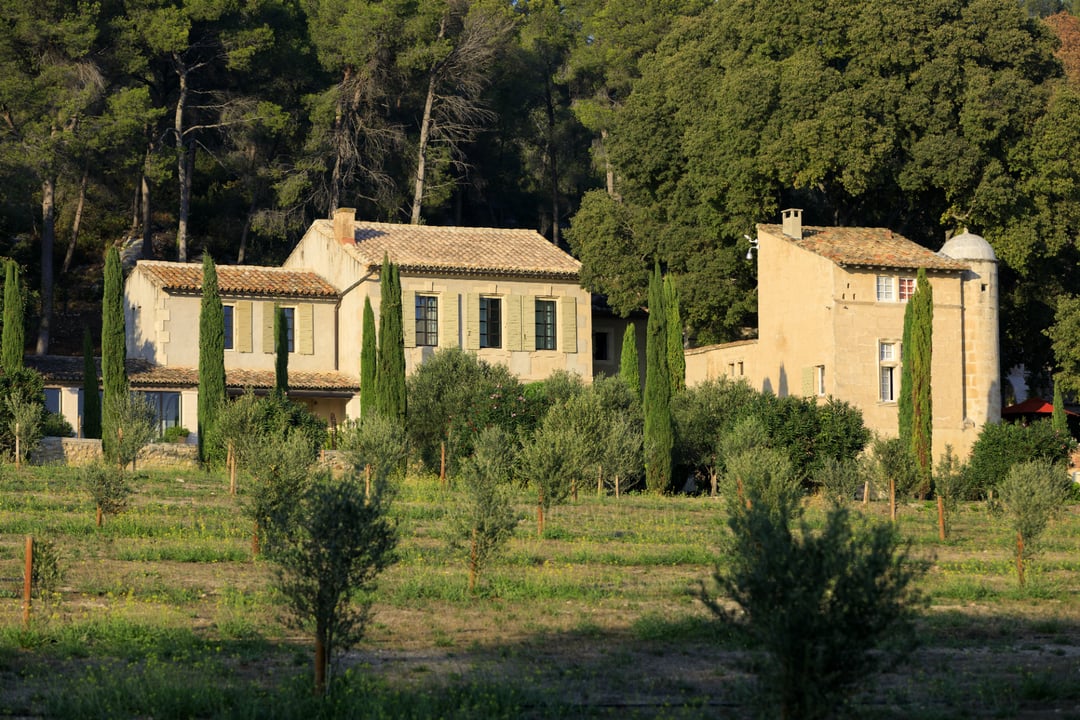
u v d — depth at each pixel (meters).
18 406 94.56
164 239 175.62
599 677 42.09
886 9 132.38
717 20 146.75
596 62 181.50
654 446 103.19
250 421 90.31
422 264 123.56
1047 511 66.75
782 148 128.88
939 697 39.94
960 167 129.50
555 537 74.12
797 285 118.94
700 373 134.75
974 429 117.88
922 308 106.56
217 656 43.53
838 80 131.75
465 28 171.50
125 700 36.88
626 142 144.25
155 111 151.50
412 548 66.44
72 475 87.06
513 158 193.88
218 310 104.56
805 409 105.56
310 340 126.94
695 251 139.38
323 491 38.62
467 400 106.81
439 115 175.00
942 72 131.38
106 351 104.44
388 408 102.31
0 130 144.12
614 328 143.50
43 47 149.62
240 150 169.00
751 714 36.94
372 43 165.25
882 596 31.55
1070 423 143.75
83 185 164.12
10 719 35.41
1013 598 60.28
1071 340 128.25
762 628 31.75
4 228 153.12
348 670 39.88
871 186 131.50
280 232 167.62
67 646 43.91
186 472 94.31
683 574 63.94
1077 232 140.88
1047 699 39.81
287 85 174.88
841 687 31.62
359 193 175.12
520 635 48.62
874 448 91.94
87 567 59.25
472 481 58.75
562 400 106.69
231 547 64.31
